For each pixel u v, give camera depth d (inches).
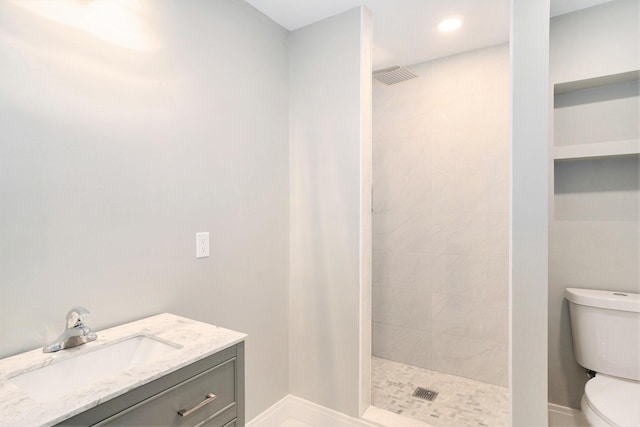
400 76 98.9
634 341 66.8
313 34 81.7
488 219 96.2
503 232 94.1
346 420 77.8
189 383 40.8
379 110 113.1
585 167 77.5
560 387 79.5
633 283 73.4
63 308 46.0
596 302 69.9
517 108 60.0
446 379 99.7
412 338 108.7
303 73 83.4
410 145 108.0
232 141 70.7
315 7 75.4
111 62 51.0
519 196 60.1
